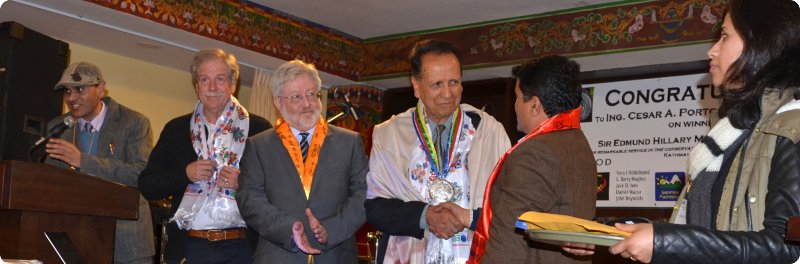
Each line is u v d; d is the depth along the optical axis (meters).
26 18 6.47
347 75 8.29
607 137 7.53
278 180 3.34
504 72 7.74
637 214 7.29
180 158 3.87
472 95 8.55
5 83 5.10
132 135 4.22
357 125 8.43
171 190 3.71
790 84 1.80
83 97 4.16
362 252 6.27
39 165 2.55
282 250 3.28
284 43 7.69
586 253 2.04
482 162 3.28
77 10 6.30
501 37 7.54
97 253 2.78
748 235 1.64
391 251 3.27
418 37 8.05
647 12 6.82
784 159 1.70
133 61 7.68
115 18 6.50
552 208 2.44
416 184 3.29
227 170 3.59
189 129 3.92
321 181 3.35
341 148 3.42
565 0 6.96
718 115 2.05
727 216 1.83
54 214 2.65
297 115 3.42
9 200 2.45
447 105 3.24
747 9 1.83
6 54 5.14
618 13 6.96
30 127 5.27
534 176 2.42
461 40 7.77
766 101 1.83
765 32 1.80
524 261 2.40
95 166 3.85
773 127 1.75
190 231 3.70
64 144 3.77
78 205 2.66
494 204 2.57
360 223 3.30
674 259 1.64
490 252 2.44
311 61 7.92
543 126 2.56
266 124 4.02
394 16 7.62
